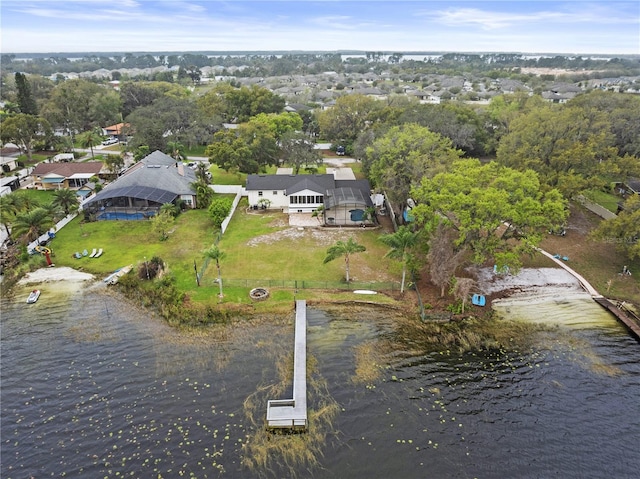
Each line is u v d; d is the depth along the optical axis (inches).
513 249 1456.7
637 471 899.4
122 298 1531.7
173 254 1828.2
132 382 1129.4
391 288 1583.4
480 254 1478.8
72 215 2213.3
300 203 2290.8
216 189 2652.6
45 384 1120.8
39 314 1432.1
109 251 1860.2
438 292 1550.2
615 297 1521.9
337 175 2972.4
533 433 989.2
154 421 1008.9
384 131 2792.8
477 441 968.9
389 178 2065.7
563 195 1952.5
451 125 2898.6
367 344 1295.5
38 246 1830.7
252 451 938.1
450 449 948.6
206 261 1739.7
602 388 1120.2
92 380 1136.2
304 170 3115.2
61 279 1651.1
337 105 3946.9
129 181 2332.7
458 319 1416.1
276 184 2372.0
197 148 3895.2
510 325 1382.9
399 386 1128.2
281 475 885.2
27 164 3255.4
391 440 969.5
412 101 4512.8
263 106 4549.7
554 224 1614.2
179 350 1259.2
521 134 2267.5
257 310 1449.3
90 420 1010.7
